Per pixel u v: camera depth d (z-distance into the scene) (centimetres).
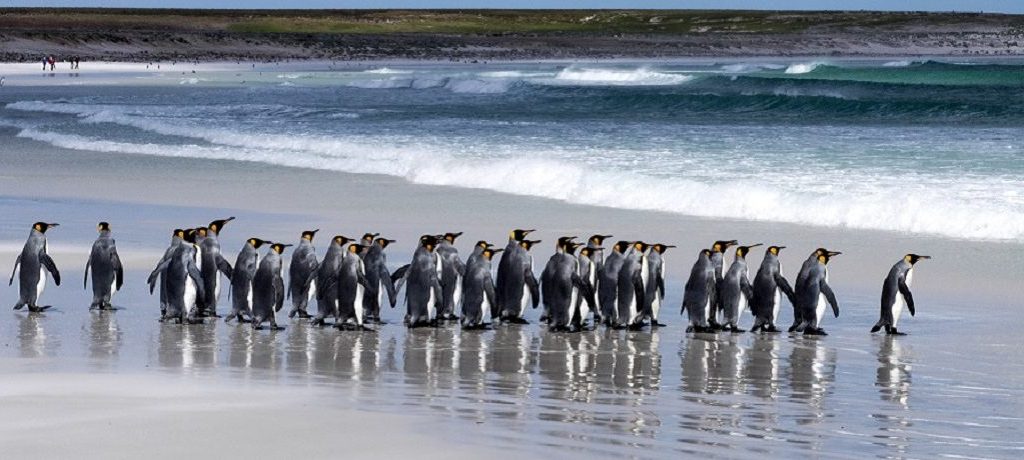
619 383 1574
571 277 1919
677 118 6750
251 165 4519
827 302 2117
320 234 2897
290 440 1255
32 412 1351
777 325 2009
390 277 2017
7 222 3073
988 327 1942
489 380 1583
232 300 1989
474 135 5388
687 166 3953
